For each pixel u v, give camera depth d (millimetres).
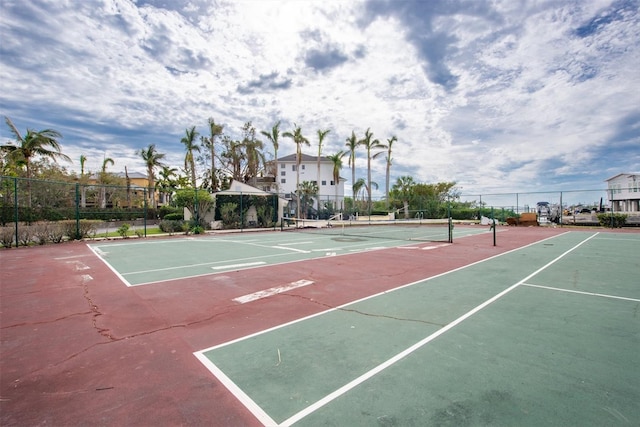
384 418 2436
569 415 2461
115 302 5742
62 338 4141
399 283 7203
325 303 5668
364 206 43562
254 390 2879
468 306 5434
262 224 28391
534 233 21859
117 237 18828
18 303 5699
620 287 6754
